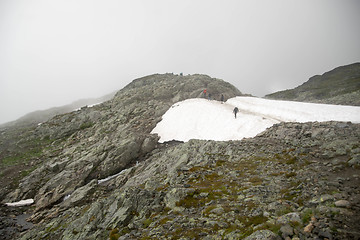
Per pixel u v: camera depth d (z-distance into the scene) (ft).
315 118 103.81
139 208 51.93
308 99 390.21
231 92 221.87
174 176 69.97
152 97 213.66
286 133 88.63
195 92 209.46
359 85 364.38
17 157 152.76
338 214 29.19
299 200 37.65
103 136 154.10
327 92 395.14
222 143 91.09
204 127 138.92
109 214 53.88
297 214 31.17
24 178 122.83
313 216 29.99
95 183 107.04
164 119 165.07
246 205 41.57
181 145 104.78
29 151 161.07
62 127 191.93
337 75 558.97
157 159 108.88
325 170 48.93
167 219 44.06
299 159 60.49
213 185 56.65
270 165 62.13
